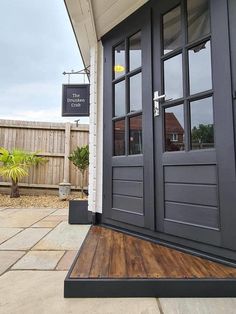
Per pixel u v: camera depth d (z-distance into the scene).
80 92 4.66
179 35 2.15
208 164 1.83
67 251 2.22
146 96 2.39
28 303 1.36
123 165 2.60
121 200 2.62
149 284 1.46
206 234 1.80
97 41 3.17
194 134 1.97
